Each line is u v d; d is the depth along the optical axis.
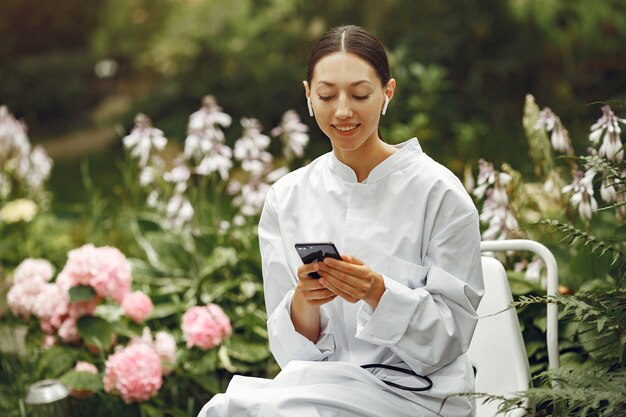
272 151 8.65
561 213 3.95
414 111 6.98
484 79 8.52
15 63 12.93
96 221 5.46
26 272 4.21
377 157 2.59
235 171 7.33
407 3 8.61
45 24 13.46
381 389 2.45
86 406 3.82
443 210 2.50
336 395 2.38
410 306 2.38
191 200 5.21
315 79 2.48
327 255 2.33
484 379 2.80
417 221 2.52
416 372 2.46
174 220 4.71
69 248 5.17
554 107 8.09
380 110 2.50
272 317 2.64
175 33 9.73
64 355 3.96
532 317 3.45
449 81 8.20
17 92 12.60
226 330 3.92
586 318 2.71
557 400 2.53
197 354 3.94
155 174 4.71
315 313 2.56
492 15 8.46
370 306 2.41
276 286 2.74
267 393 2.40
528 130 3.79
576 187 3.29
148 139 4.61
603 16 8.12
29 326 4.43
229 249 4.52
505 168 3.66
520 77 8.55
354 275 2.34
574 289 3.56
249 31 9.35
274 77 8.89
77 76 12.96
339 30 2.50
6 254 5.12
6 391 4.08
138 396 3.68
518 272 3.62
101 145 10.73
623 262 2.98
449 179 2.55
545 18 8.16
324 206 2.65
